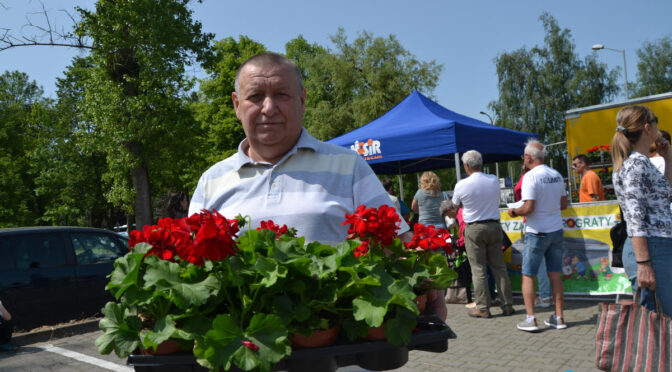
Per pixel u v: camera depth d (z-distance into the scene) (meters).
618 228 3.66
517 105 35.47
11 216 35.16
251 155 2.07
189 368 1.37
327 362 1.41
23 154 39.41
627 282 6.19
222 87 31.48
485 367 4.27
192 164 22.75
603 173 11.23
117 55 18.80
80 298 7.36
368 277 1.38
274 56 1.96
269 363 1.24
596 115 11.55
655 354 2.80
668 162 3.61
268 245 1.45
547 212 5.09
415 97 8.80
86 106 19.69
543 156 5.17
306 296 1.43
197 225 1.37
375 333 1.47
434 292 1.77
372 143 7.83
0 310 5.92
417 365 4.45
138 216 19.95
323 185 1.94
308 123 30.91
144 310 1.41
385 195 2.02
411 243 1.71
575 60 35.06
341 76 30.64
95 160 33.31
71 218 34.69
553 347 4.65
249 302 1.35
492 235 5.83
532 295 5.22
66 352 5.99
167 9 18.94
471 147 7.34
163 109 19.41
